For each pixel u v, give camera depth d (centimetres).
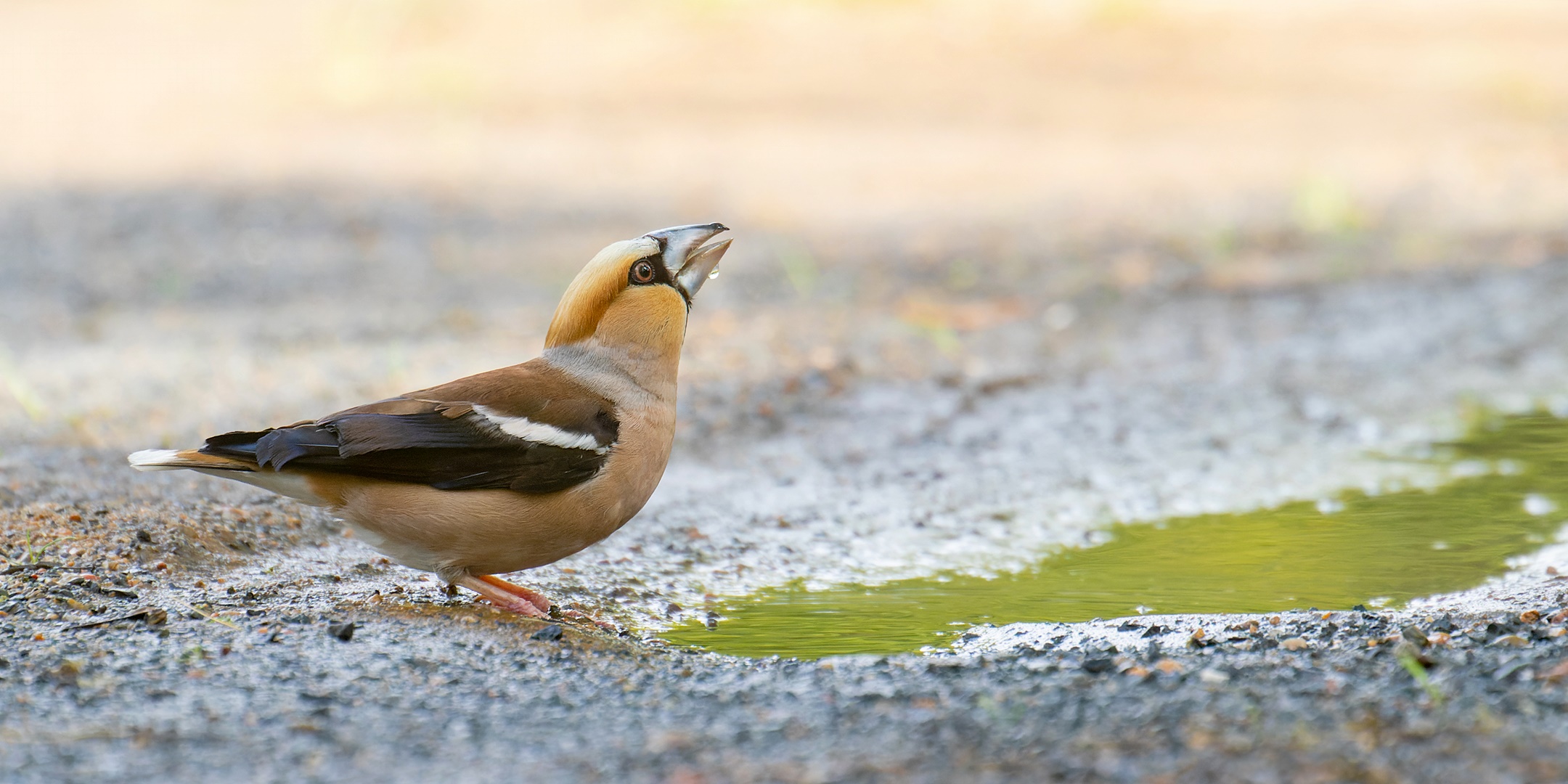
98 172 2639
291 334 1625
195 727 631
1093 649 781
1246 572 957
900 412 1341
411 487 805
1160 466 1211
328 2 4269
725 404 1348
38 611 798
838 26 3694
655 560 995
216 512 994
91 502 990
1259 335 1587
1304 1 3816
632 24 3791
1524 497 1100
